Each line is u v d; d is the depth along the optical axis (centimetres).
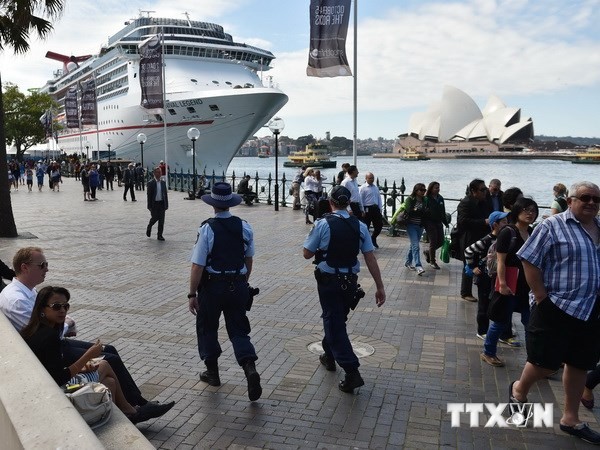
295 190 2195
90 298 853
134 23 5025
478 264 671
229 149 4422
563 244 416
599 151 9200
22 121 7600
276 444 423
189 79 4475
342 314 524
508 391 524
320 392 518
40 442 219
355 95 1697
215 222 504
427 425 455
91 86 4759
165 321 733
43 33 1504
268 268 1089
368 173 1326
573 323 421
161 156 4731
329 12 1566
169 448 416
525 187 3853
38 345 379
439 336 686
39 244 1384
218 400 499
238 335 502
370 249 533
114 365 454
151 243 1412
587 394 491
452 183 4919
